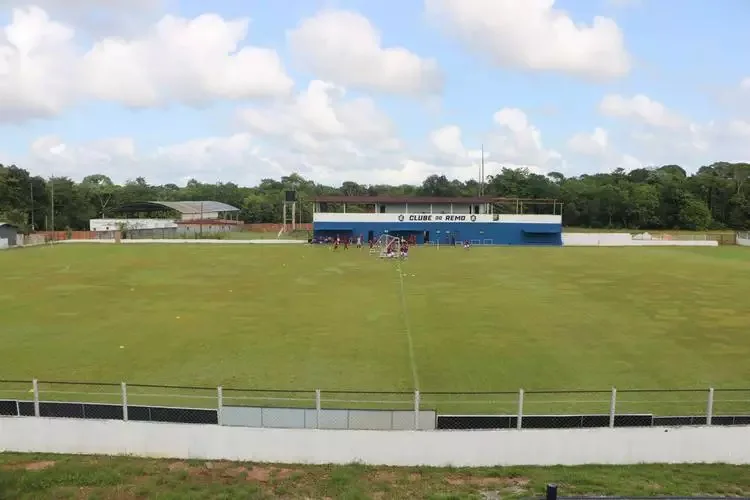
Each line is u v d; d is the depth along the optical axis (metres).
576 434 13.51
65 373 19.81
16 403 14.20
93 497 11.46
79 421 13.88
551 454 13.55
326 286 38.88
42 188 99.19
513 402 16.64
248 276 43.81
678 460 13.66
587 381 19.11
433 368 20.45
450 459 13.49
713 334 25.39
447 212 79.06
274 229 109.12
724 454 13.67
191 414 13.99
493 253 62.72
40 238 75.50
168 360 21.34
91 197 121.75
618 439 13.57
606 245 74.31
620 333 25.53
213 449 13.69
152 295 35.19
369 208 101.31
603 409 16.75
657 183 127.44
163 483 12.23
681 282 40.62
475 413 16.39
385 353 22.31
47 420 13.94
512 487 12.15
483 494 11.79
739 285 39.22
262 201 133.88
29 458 13.55
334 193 161.75
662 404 17.16
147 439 13.80
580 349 22.92
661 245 73.88
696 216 113.94
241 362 21.12
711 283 40.12
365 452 13.48
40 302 32.75
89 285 39.09
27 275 44.03
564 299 33.84
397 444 13.43
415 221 75.94
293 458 13.57
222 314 29.52
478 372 20.02
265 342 23.91
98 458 13.58
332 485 12.23
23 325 26.95
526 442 13.50
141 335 25.08
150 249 66.38
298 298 34.22
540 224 75.00
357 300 33.56
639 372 20.06
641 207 117.88
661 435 13.56
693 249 67.88
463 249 67.50
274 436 13.52
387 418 13.63
